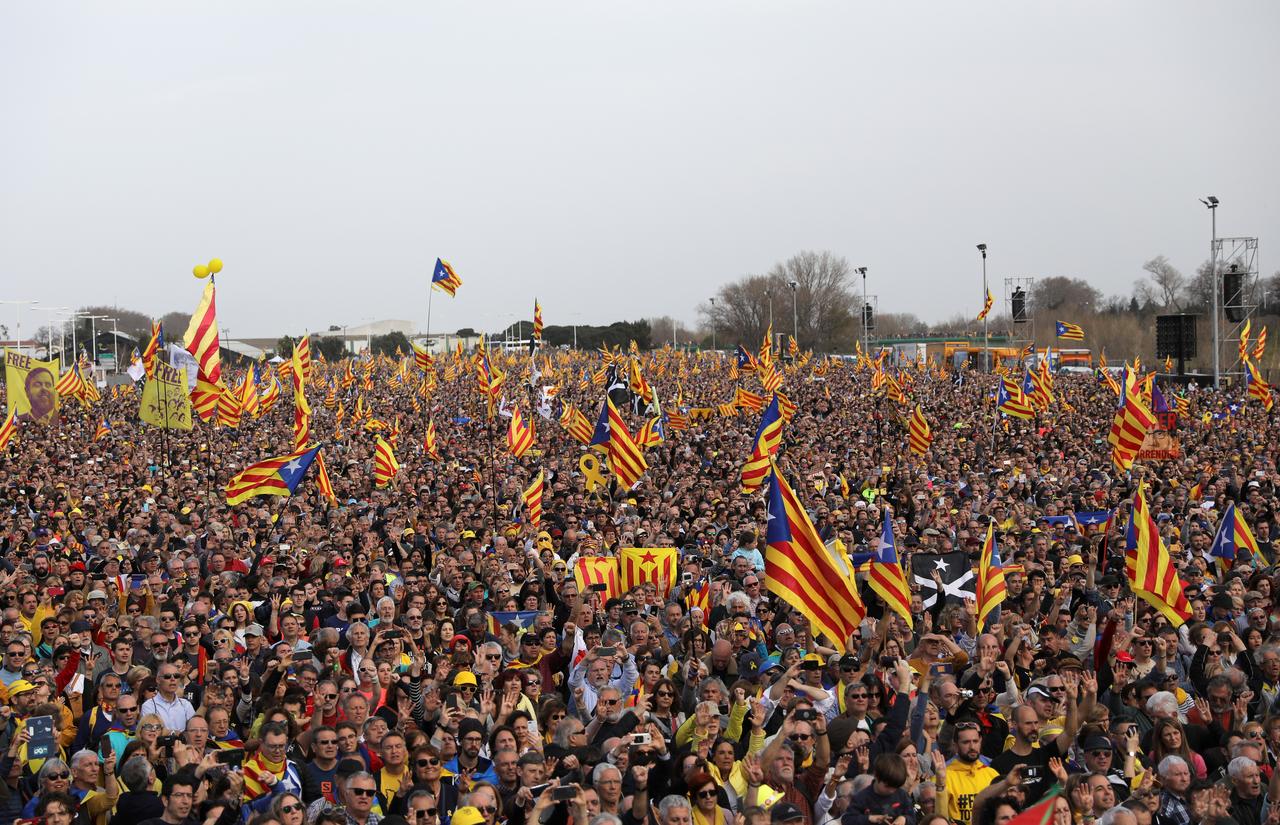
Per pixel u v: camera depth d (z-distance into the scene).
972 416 51.00
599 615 14.94
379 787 9.62
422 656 12.38
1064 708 10.39
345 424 54.59
